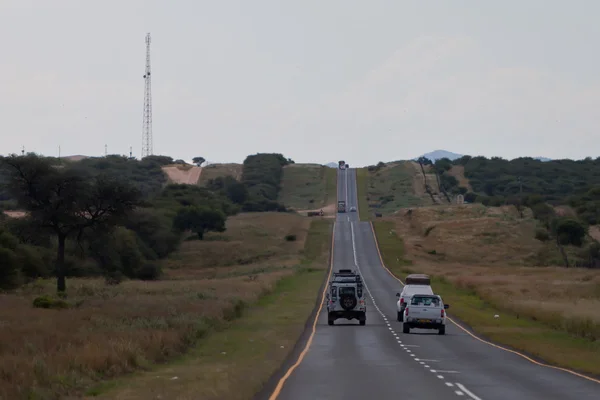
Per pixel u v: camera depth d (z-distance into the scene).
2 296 93.94
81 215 119.06
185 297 89.69
